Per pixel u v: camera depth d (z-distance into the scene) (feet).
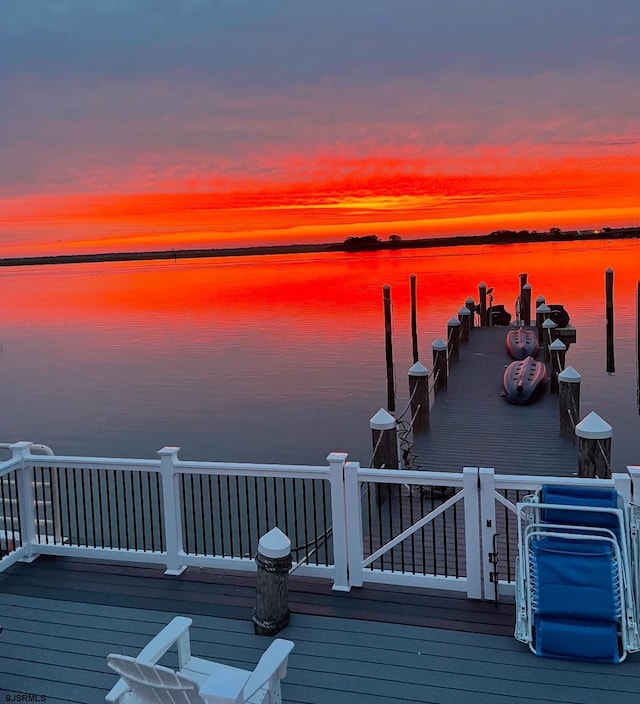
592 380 85.15
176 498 19.60
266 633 16.28
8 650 16.08
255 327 144.15
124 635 16.60
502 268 279.08
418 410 44.68
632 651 14.69
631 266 255.91
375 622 16.62
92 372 106.63
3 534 25.58
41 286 392.47
